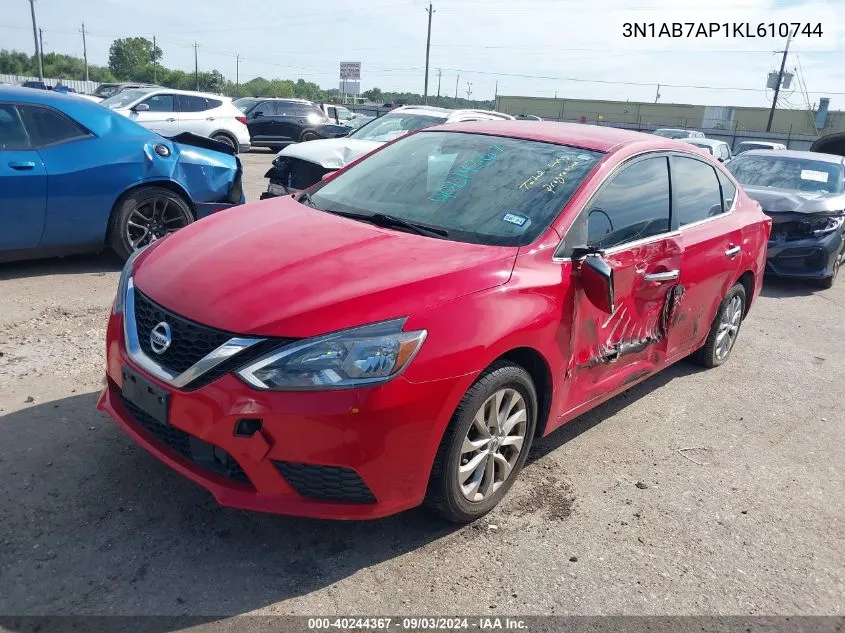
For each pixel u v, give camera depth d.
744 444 4.29
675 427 4.43
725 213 4.93
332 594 2.63
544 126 4.35
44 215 5.70
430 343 2.66
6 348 4.45
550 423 3.44
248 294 2.70
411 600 2.65
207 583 2.62
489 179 3.72
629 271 3.69
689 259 4.27
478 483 3.05
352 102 67.50
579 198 3.49
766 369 5.67
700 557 3.12
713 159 4.98
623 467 3.84
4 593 2.46
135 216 6.32
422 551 2.93
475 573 2.83
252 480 2.57
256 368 2.52
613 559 3.03
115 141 6.07
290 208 3.73
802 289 8.77
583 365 3.52
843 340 6.69
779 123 61.16
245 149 17.30
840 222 8.49
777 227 8.43
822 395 5.22
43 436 3.45
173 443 2.79
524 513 3.29
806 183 9.20
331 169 8.50
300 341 2.54
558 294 3.20
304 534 2.95
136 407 2.93
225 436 2.54
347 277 2.78
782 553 3.22
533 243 3.24
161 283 2.90
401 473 2.68
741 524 3.41
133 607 2.46
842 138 15.77
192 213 6.73
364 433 2.54
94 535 2.80
